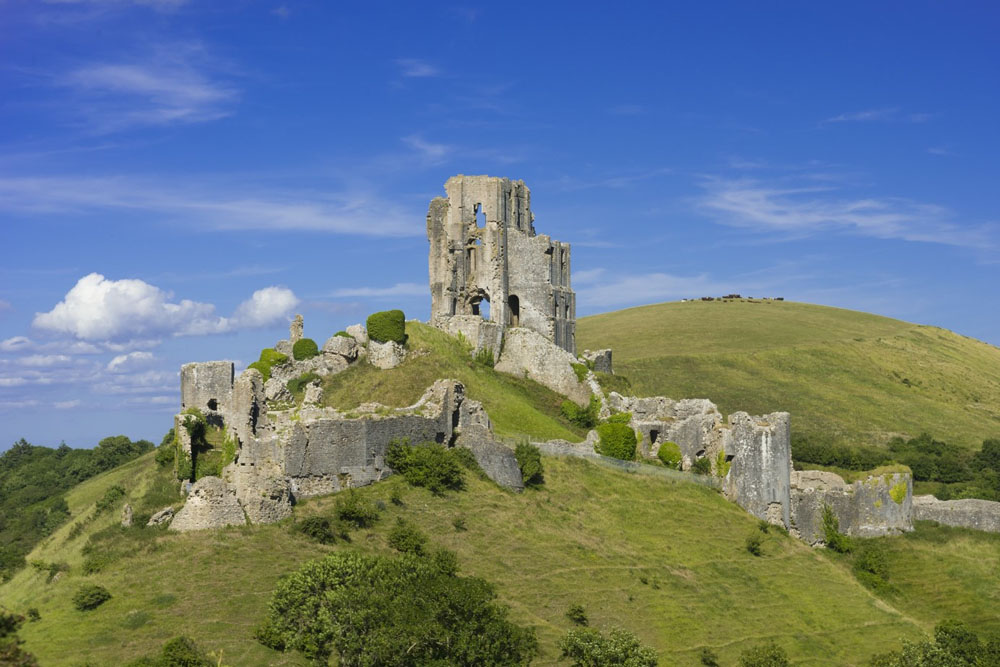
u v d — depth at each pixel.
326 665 61.28
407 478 89.62
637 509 99.31
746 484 106.88
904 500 110.62
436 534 83.12
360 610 61.19
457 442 98.38
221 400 103.75
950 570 100.62
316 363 124.94
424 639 60.25
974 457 174.50
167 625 64.12
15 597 70.81
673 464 113.81
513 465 96.25
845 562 102.62
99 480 117.06
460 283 142.62
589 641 69.56
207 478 77.06
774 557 97.31
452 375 121.75
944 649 79.62
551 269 146.25
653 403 124.38
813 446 163.25
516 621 74.00
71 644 61.69
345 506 80.62
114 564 70.94
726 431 111.75
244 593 68.25
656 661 70.75
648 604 81.75
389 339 125.94
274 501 78.81
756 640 81.31
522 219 147.62
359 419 89.00
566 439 115.12
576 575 83.19
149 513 81.25
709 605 84.75
